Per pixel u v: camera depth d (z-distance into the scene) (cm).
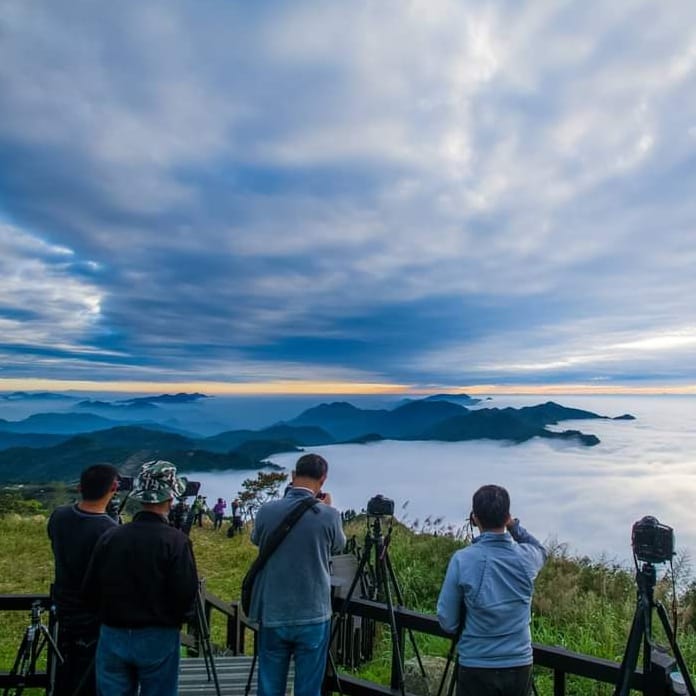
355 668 637
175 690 293
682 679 277
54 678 351
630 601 828
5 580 1138
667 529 276
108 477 343
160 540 287
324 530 319
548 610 812
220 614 981
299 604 309
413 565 1019
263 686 312
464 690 272
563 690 318
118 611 280
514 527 307
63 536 332
